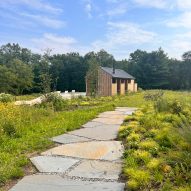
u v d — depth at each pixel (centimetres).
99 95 2853
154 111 1077
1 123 743
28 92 5488
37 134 728
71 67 6425
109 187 397
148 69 6022
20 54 7731
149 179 402
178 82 6006
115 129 824
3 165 474
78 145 632
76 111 1252
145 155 500
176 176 399
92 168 479
